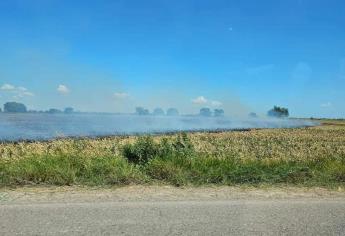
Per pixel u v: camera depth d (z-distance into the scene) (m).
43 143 22.16
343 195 8.91
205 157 12.25
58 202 7.70
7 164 10.55
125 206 7.49
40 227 6.29
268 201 8.12
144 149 12.46
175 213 7.12
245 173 10.35
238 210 7.40
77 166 10.61
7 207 7.30
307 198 8.51
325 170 11.29
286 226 6.58
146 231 6.22
